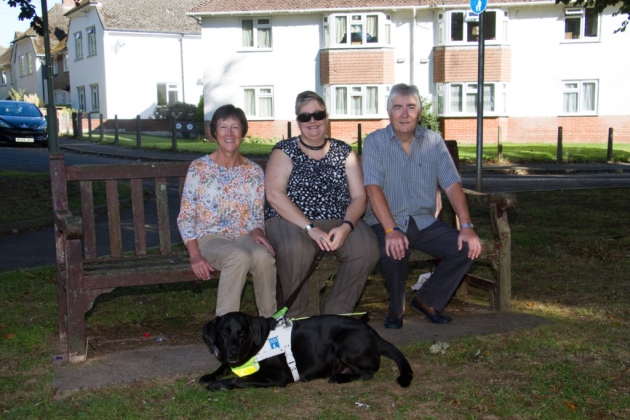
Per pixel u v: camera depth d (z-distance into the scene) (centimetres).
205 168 439
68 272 387
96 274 395
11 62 4888
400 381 353
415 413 328
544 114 2517
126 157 1916
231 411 330
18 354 412
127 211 1032
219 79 2612
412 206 464
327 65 2523
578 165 1789
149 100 3238
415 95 450
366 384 364
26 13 1335
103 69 3150
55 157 440
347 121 2561
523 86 2508
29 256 733
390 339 431
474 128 2492
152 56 3216
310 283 436
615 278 581
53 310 504
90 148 2147
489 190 1269
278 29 2564
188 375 375
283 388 360
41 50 4216
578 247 698
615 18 2441
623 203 1033
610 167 1734
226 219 438
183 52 3281
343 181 453
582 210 960
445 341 425
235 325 333
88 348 423
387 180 465
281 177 443
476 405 334
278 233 428
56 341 436
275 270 412
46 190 1097
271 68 2592
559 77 2494
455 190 465
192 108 2970
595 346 412
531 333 438
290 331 360
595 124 2508
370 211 480
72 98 3609
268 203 457
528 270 614
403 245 434
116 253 466
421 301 469
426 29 2520
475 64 2450
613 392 347
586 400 337
